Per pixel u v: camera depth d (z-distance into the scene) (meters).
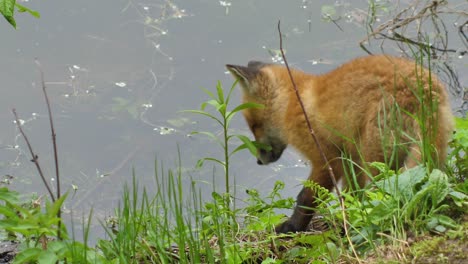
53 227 6.60
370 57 8.54
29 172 13.70
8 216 6.54
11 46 17.67
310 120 8.78
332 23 17.20
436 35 14.37
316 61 15.95
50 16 18.69
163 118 15.40
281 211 11.51
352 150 8.41
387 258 6.14
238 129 14.96
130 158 14.30
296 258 6.77
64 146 14.61
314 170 8.89
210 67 16.72
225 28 17.97
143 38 17.88
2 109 15.64
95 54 17.36
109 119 15.38
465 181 7.21
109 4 19.08
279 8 18.50
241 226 8.24
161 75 16.58
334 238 6.87
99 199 13.03
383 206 6.52
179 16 18.38
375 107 7.95
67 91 16.16
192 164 14.10
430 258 6.00
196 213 7.12
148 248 6.71
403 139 7.73
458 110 12.80
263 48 17.08
